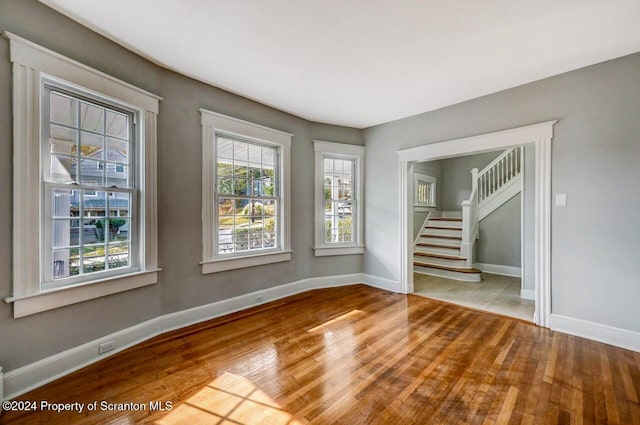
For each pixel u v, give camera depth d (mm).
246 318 2955
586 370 1975
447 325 2787
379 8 1779
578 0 1697
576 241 2549
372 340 2455
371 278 4309
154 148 2477
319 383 1831
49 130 1876
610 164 2387
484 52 2287
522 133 2838
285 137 3676
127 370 1968
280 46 2219
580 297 2531
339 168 4367
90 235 2104
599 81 2438
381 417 1527
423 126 3699
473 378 1885
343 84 2883
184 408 1598
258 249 3455
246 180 3342
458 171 6922
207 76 2729
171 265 2648
